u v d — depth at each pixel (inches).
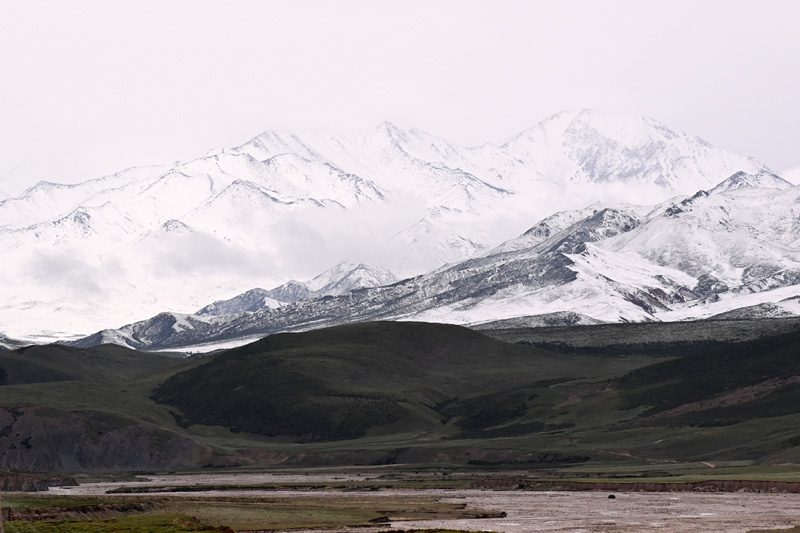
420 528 7234.3
